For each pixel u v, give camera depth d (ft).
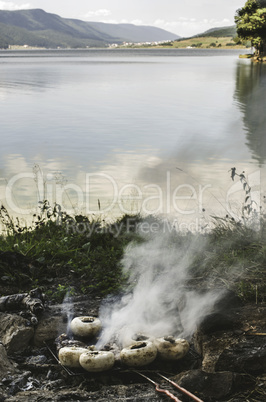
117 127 77.36
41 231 19.79
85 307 12.35
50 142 62.80
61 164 48.42
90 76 232.94
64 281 14.70
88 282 14.56
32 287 13.98
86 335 10.55
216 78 204.85
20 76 235.61
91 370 9.23
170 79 207.10
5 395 8.61
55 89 160.35
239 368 8.80
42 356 10.31
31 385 9.19
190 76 224.53
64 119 88.12
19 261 15.15
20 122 84.12
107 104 114.83
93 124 81.25
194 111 98.99
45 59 550.77
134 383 9.23
